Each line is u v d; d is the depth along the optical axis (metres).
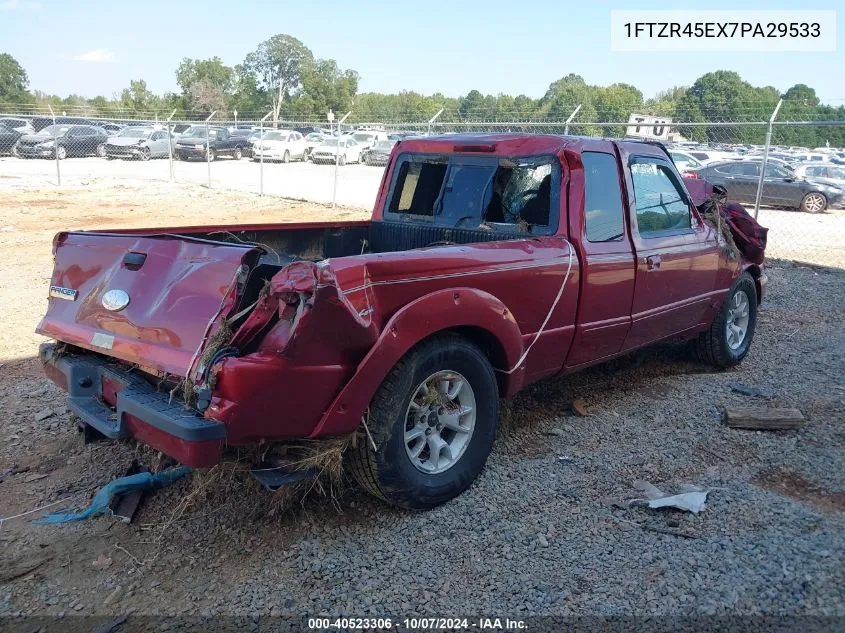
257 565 3.44
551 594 3.23
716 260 5.98
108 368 3.74
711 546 3.58
